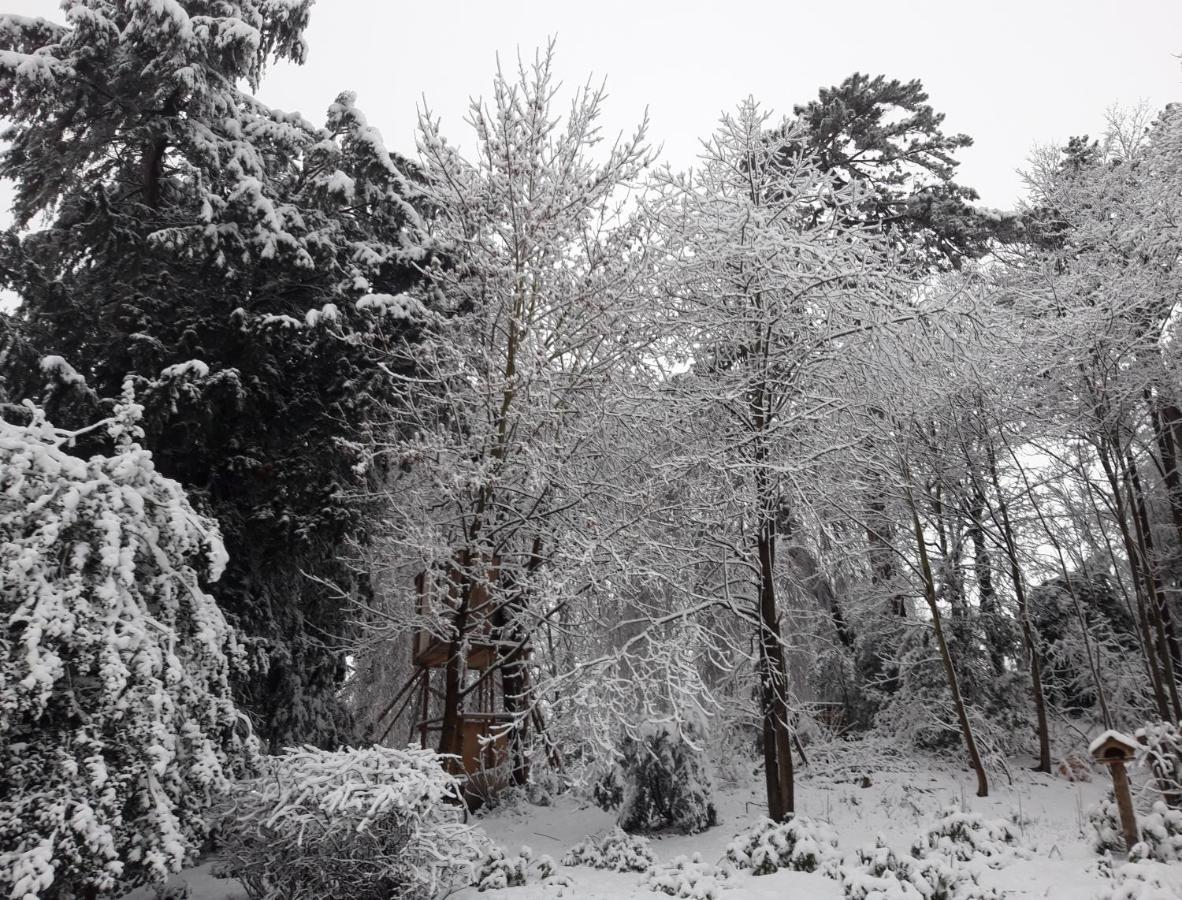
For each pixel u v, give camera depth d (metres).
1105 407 12.50
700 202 11.03
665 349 11.75
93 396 9.51
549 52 10.77
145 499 6.98
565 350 11.09
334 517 10.66
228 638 7.55
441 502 11.63
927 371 11.75
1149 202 13.01
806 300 11.11
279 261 11.33
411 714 17.64
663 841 10.12
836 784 12.88
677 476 10.52
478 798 12.10
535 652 12.37
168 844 6.07
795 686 17.08
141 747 6.18
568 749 10.70
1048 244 17.23
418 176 14.12
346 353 11.47
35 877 5.32
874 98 18.84
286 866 7.11
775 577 12.48
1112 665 14.59
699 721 11.16
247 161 11.98
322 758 7.58
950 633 14.98
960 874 6.89
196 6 12.55
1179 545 16.19
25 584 5.95
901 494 13.20
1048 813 10.51
